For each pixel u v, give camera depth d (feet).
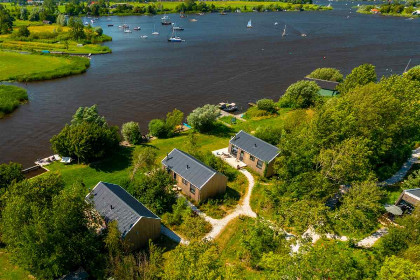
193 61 487.20
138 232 119.24
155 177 153.79
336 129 157.99
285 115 283.38
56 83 367.86
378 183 161.38
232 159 198.18
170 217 140.36
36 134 247.50
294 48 592.19
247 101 334.24
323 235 111.34
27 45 509.35
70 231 102.37
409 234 105.40
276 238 113.29
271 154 176.14
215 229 135.54
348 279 85.10
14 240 100.22
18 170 149.89
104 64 453.99
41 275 96.84
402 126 168.96
